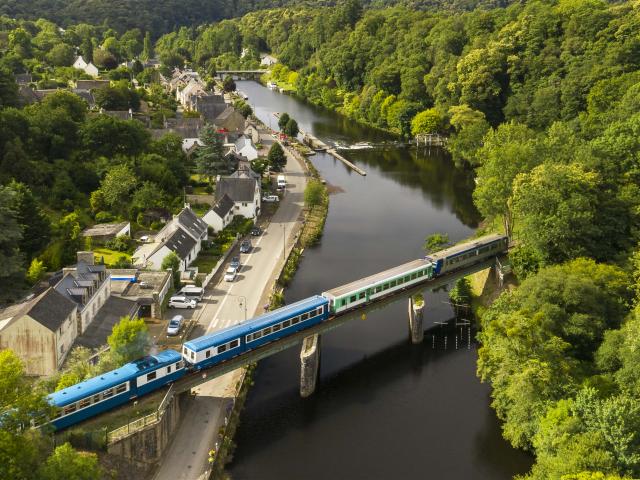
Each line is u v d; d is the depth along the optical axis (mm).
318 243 145875
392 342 106688
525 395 77500
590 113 170750
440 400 91812
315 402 90688
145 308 107562
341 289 99750
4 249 104938
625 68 187500
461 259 114500
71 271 102062
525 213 108125
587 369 83875
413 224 158625
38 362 85812
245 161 191500
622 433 66000
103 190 143750
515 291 94125
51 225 125062
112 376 75375
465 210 169375
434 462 79562
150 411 76125
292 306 93812
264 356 88938
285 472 77000
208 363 83062
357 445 82312
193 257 130000
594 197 105125
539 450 72562
